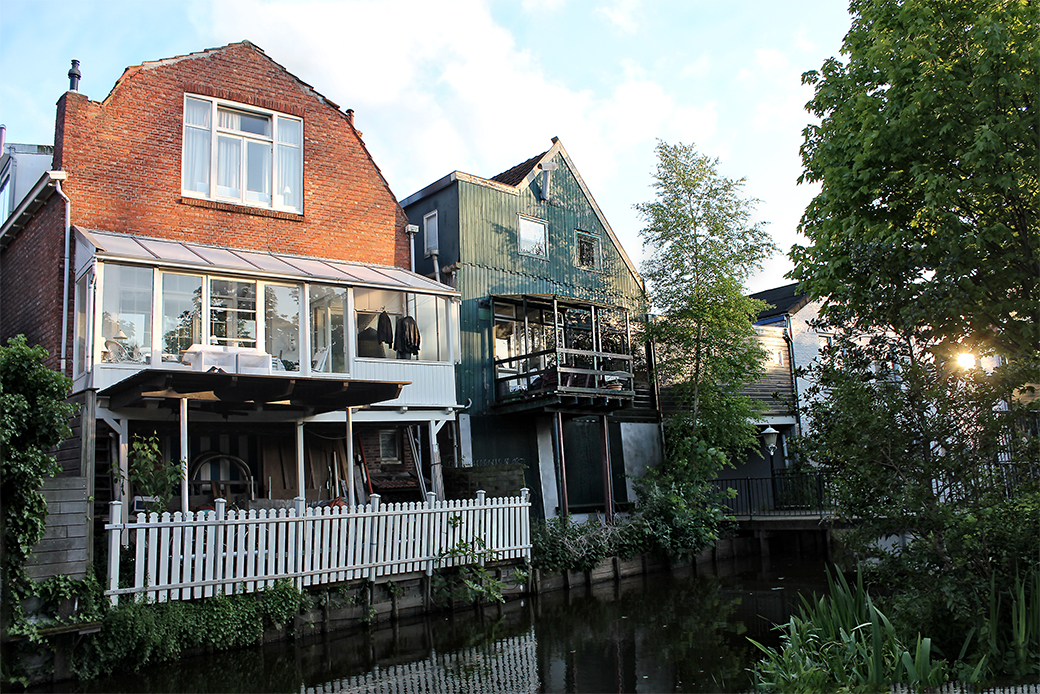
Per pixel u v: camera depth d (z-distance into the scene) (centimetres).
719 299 2083
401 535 1290
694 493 1953
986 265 915
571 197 2214
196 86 1509
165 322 1292
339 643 1109
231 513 1094
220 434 1455
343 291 1491
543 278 2081
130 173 1417
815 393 882
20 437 892
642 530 1802
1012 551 722
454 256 1902
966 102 934
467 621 1261
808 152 1216
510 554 1455
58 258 1341
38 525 898
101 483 1273
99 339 1207
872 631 668
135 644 953
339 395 1266
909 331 825
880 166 1026
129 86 1438
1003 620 713
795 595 1455
